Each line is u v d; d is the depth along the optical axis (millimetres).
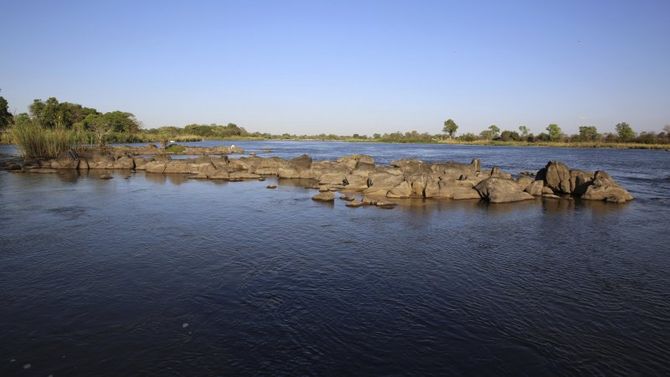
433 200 36906
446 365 11477
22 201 33906
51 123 100062
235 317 14016
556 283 17328
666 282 17516
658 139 144000
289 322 13719
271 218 28484
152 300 15227
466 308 14914
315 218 28625
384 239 23547
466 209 32750
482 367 11406
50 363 11359
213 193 39500
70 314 14125
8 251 20672
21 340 12508
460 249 21906
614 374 11227
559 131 167875
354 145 164250
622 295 16203
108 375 10875
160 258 19812
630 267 19328
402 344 12500
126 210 30797
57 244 21891
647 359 11930
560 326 13727
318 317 14078
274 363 11445
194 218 28266
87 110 140000
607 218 29750
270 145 157500
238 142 183750
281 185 45844
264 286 16594
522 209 33094
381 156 92062
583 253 21406
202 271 18156
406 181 39375
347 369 11219
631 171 62219
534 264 19656
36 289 16125
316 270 18438
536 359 11812
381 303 15211
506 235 24875
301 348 12195
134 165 62719
